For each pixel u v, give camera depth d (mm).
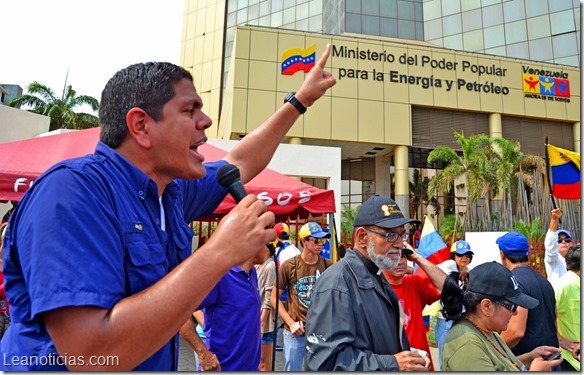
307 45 21453
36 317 926
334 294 2139
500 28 27703
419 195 25969
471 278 2377
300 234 4625
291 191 4551
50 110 30344
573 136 24266
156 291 932
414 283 3590
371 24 26625
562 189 5223
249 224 1022
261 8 37531
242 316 2871
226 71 39094
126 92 1211
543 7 27281
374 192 25797
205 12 42156
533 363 2576
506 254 3631
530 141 23906
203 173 1307
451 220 22953
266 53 21047
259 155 1976
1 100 33156
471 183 21250
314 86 2068
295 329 4223
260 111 20484
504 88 23516
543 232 17906
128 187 1168
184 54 42625
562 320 3682
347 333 2061
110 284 959
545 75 24156
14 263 1041
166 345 1244
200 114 1288
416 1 28344
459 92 22938
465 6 28359
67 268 909
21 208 1037
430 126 22891
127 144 1220
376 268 2357
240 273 2953
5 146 4125
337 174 13977
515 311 2262
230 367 2797
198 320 3516
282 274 4500
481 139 21734
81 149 4250
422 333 3424
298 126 20703
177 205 1443
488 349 2193
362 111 21516
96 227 998
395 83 22172
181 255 1339
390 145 21953
